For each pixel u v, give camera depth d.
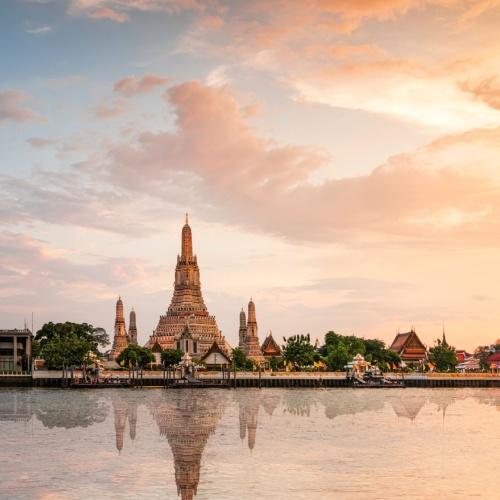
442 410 145.62
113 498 62.50
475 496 63.25
